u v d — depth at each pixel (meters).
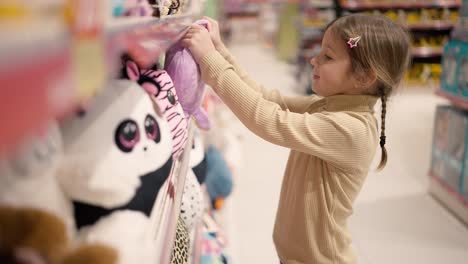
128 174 0.61
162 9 0.96
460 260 2.17
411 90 5.79
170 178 0.79
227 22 11.96
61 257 0.46
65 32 0.29
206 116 1.31
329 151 1.08
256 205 2.71
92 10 0.34
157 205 0.68
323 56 1.18
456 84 2.71
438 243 2.31
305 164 1.19
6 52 0.22
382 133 1.21
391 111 4.62
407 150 3.63
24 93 0.24
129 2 0.64
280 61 8.98
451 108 2.72
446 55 2.86
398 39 1.14
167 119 0.87
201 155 1.49
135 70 0.81
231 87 1.07
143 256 0.58
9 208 0.43
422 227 2.47
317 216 1.17
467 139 2.47
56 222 0.47
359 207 2.68
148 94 0.75
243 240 2.30
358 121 1.11
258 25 12.23
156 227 0.66
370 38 1.11
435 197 2.82
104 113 0.63
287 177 1.27
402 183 3.03
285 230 1.23
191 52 1.08
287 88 6.41
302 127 1.06
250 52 10.42
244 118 1.09
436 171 2.82
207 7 2.60
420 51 5.91
